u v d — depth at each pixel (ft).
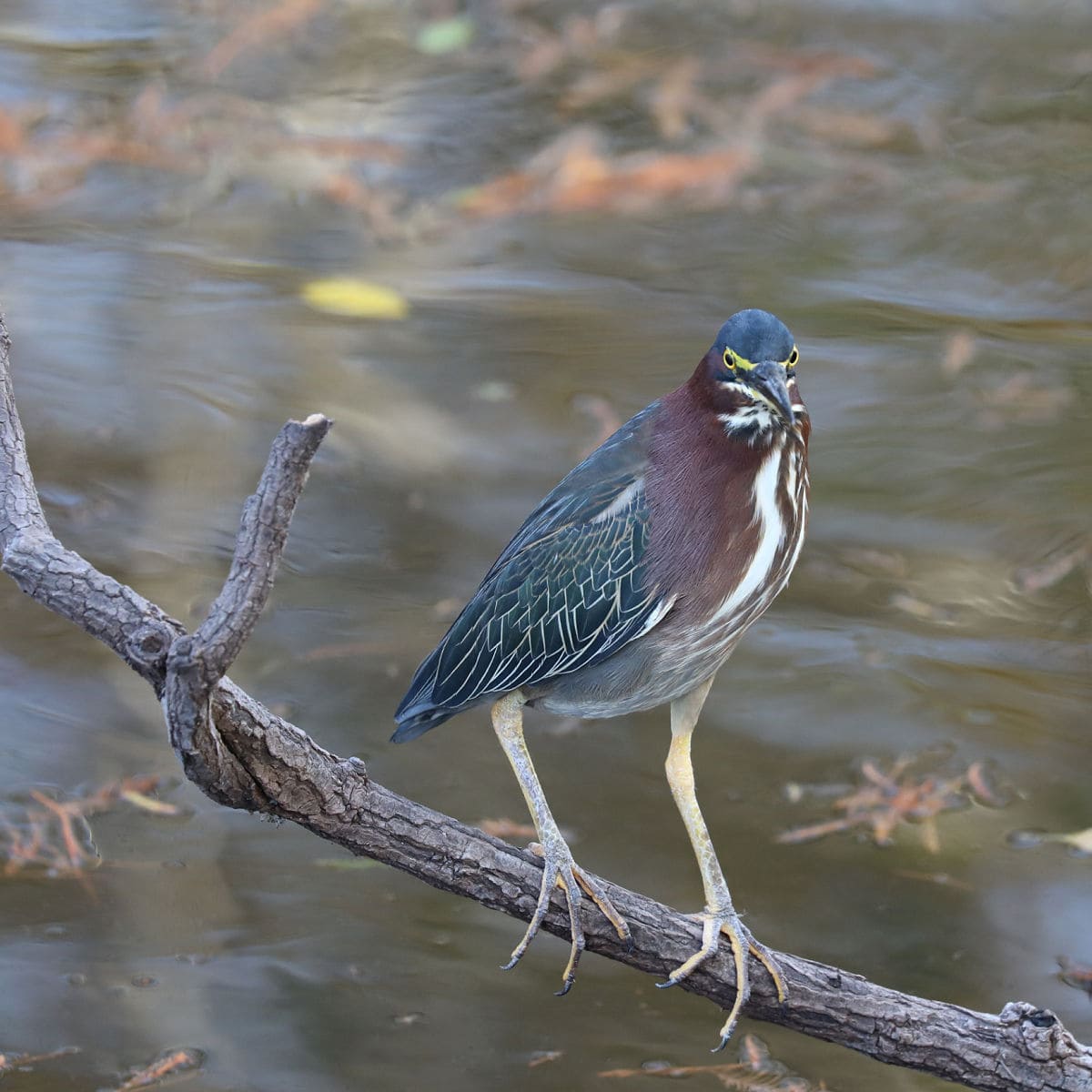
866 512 41.75
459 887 18.89
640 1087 25.62
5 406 17.65
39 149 54.24
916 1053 19.12
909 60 61.52
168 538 39.34
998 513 41.50
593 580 22.35
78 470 41.39
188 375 45.01
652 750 33.88
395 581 38.63
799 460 22.24
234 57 60.03
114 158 54.34
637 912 19.51
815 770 33.24
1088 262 50.65
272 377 44.86
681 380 45.32
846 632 37.47
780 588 22.91
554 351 46.52
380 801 18.10
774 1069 26.07
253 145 55.57
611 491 22.50
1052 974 27.94
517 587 22.85
